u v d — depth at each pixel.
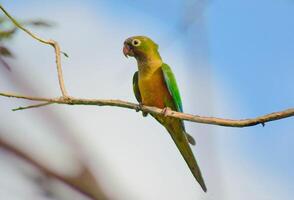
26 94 3.22
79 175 2.47
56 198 2.44
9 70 3.21
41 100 3.63
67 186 2.45
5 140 2.49
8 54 5.13
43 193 2.45
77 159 2.53
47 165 2.48
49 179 2.46
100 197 2.46
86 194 2.45
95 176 2.50
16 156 2.49
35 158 2.49
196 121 3.75
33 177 2.47
